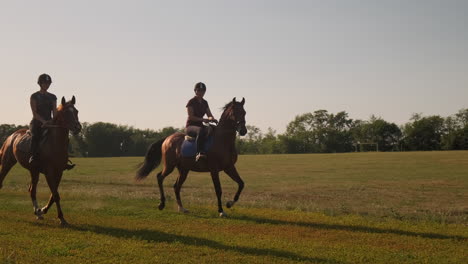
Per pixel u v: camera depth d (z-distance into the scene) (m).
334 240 8.03
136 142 117.62
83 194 14.80
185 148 11.04
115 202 12.87
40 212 9.74
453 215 11.45
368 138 123.69
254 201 13.57
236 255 6.82
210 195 16.02
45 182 20.98
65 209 11.30
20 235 7.98
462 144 104.62
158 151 12.21
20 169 32.25
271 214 10.88
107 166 39.28
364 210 11.99
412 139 114.06
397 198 15.30
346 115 131.25
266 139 133.00
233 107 10.44
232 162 10.75
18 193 15.05
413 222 9.94
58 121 9.27
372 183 21.23
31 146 9.34
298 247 7.35
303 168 34.88
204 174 27.88
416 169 31.38
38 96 9.62
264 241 7.78
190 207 12.02
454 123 113.44
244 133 10.41
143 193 16.08
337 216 10.76
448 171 29.06
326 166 37.16
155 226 9.11
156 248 7.19
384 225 9.51
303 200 14.67
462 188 18.66
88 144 114.75
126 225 9.16
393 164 38.47
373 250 7.23
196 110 11.12
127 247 7.20
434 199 14.99
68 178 24.19
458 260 6.62
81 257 6.59
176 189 11.43
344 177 25.22
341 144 120.81
